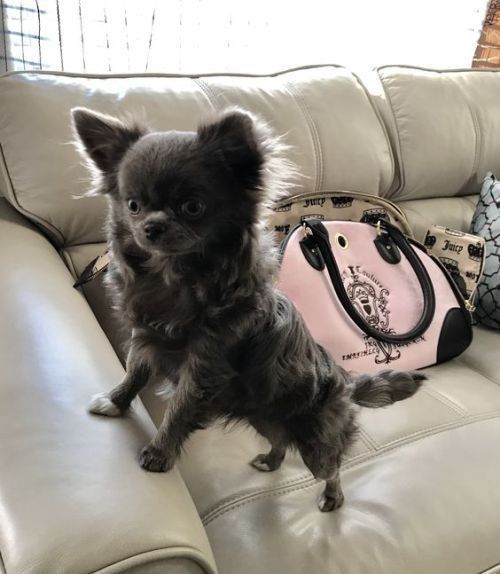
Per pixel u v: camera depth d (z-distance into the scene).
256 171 0.80
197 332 0.83
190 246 0.78
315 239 1.34
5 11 1.45
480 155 1.79
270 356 0.88
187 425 0.85
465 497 1.00
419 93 1.68
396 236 1.48
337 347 1.29
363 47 2.14
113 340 1.21
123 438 0.76
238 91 1.42
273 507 0.94
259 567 0.84
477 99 1.79
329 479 0.95
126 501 0.63
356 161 1.53
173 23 1.69
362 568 0.86
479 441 1.13
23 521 0.59
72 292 1.07
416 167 1.67
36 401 0.75
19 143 1.20
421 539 0.92
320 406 0.98
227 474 0.99
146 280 0.85
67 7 1.52
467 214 1.81
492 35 2.38
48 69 1.46
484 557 0.93
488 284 1.58
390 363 1.34
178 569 0.60
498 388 1.35
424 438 1.12
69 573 0.55
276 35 1.92
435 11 2.22
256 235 0.84
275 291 0.95
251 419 0.98
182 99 1.34
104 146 0.86
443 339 1.41
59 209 1.23
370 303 1.38
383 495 0.98
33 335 0.87
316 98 1.51
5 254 1.10
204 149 0.78
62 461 0.67
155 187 0.76
